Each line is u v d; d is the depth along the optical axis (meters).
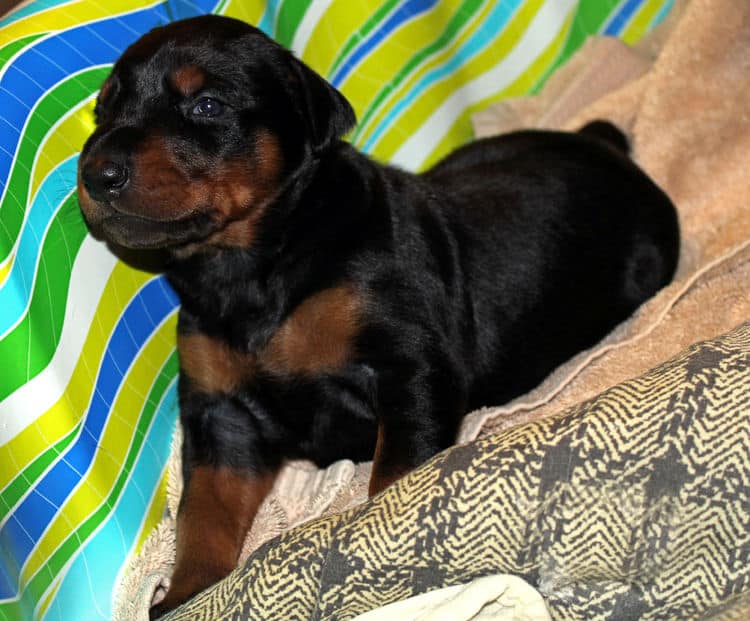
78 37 0.57
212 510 0.58
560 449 0.45
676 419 0.44
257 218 0.56
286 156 0.56
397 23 0.71
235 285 0.57
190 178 0.53
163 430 0.60
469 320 0.60
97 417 0.55
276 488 0.61
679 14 0.80
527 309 0.62
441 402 0.56
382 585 0.45
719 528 0.44
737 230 0.69
